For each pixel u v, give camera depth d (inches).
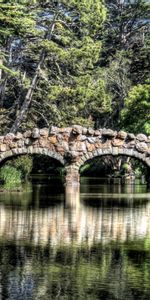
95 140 2353.6
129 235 1087.6
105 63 3597.4
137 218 1309.1
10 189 2111.2
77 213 1391.5
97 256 915.4
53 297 737.0
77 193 1998.0
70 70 2994.6
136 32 3713.1
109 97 3002.0
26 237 1054.4
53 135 2362.2
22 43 2891.2
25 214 1362.0
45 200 1708.9
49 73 2883.9
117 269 844.0
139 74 3442.4
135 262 880.3
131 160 3191.4
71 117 2837.1
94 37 3484.3
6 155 2356.1
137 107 2758.4
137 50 3592.5
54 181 2714.1
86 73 2915.8
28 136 2356.1
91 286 772.6
